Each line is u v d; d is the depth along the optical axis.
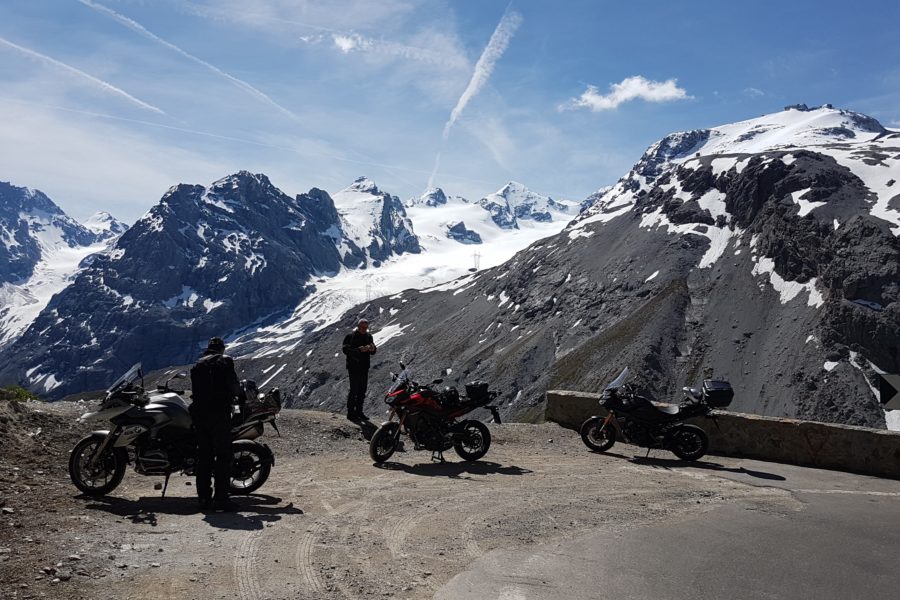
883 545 6.37
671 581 5.22
